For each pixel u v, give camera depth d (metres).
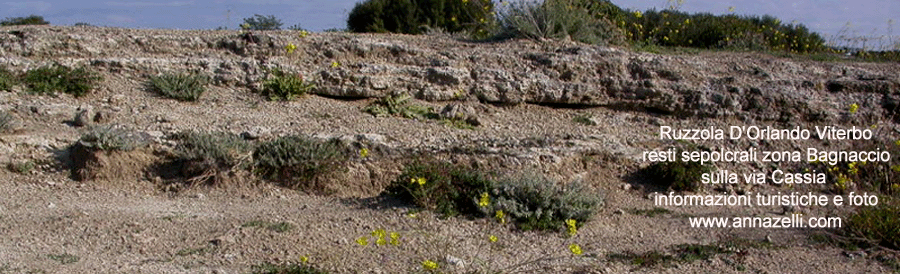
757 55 12.14
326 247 6.12
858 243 6.82
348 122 9.27
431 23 17.11
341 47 10.64
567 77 10.52
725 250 6.54
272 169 7.86
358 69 10.29
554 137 9.14
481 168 8.05
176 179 7.74
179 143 8.03
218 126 8.75
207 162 7.68
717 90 10.45
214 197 7.49
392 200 7.48
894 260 6.40
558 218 7.08
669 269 6.08
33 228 6.23
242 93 9.98
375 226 6.71
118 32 10.86
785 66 11.16
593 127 9.91
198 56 10.41
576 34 12.03
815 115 10.23
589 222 7.18
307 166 7.78
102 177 7.63
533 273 5.79
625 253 6.42
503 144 8.66
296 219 6.82
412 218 6.94
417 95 10.21
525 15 11.94
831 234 6.91
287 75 10.20
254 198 7.50
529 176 7.43
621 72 10.64
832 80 10.70
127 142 7.82
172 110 9.21
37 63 9.82
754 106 10.30
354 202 7.48
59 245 5.88
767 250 6.62
